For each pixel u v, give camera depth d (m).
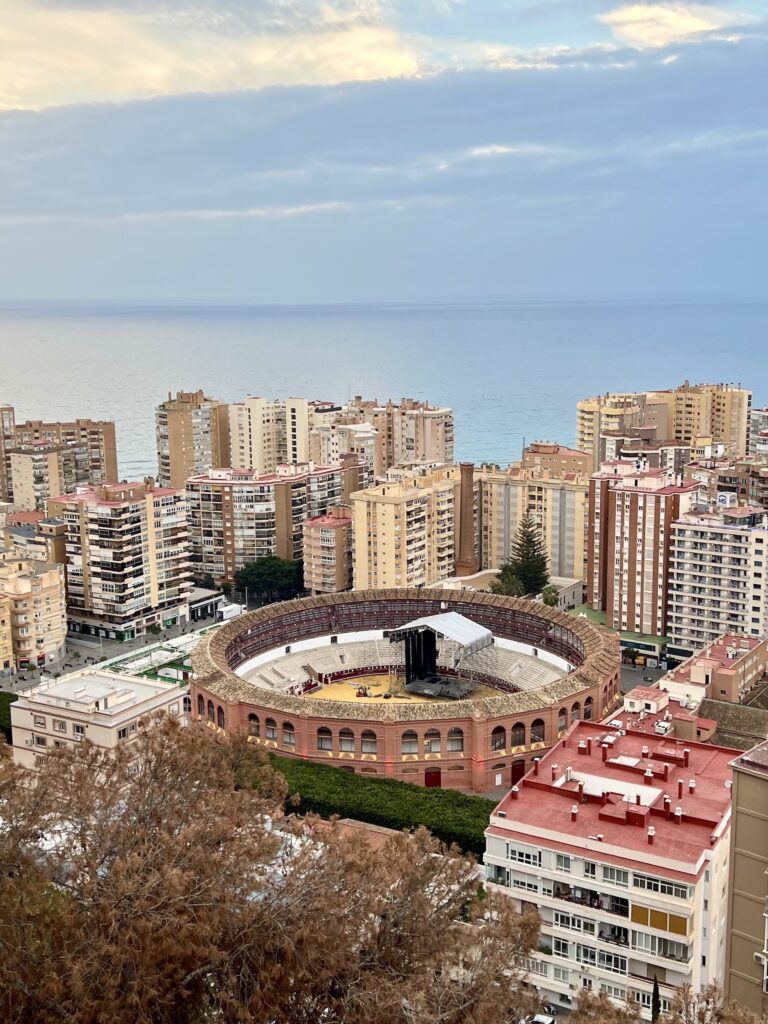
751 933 90.38
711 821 106.88
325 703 177.88
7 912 67.56
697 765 120.94
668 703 165.75
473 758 174.88
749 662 183.12
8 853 71.69
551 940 108.25
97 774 83.50
